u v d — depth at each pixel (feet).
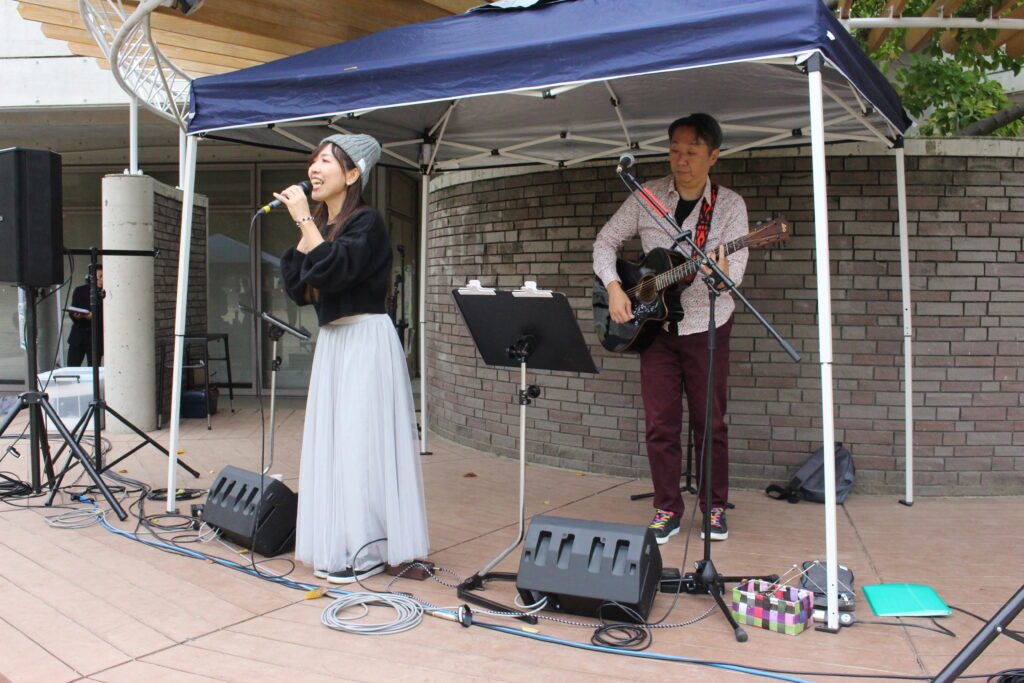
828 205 15.01
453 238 19.67
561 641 8.66
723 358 12.16
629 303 11.86
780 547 11.90
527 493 15.21
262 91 11.82
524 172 17.52
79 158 30.71
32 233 14.08
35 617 9.26
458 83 10.25
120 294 21.24
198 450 19.30
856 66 9.69
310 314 29.99
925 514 13.76
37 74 25.66
